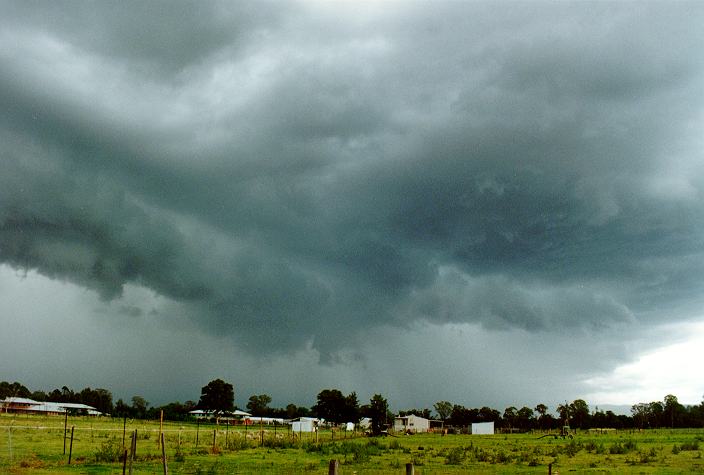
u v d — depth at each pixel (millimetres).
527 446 66250
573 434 124688
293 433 93438
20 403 162625
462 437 109188
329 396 150625
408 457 45469
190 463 36156
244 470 32406
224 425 148125
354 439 87312
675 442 71875
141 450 45750
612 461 40906
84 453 40812
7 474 27438
